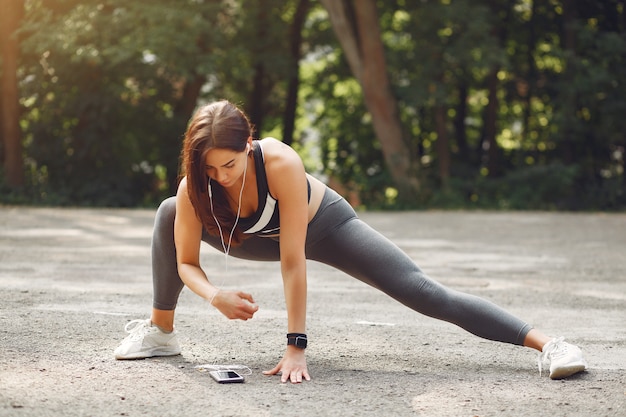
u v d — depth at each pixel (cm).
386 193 2159
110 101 1972
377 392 328
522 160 2341
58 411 292
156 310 382
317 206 356
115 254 849
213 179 329
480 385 343
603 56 2245
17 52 1991
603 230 1315
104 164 2044
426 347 422
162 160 2127
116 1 1888
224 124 314
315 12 2544
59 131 2052
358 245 358
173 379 342
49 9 2028
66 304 527
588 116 2388
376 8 2036
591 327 489
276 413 295
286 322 484
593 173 2361
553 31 2423
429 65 2038
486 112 2469
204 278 349
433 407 307
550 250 986
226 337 436
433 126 2512
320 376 354
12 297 549
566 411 305
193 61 1917
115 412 292
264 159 334
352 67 2041
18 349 390
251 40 2259
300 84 2634
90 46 1888
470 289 652
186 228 351
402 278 359
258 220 340
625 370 374
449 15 1995
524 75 2364
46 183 1989
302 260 343
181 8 1925
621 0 2347
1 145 2034
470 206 2070
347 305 559
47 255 827
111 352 391
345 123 2580
